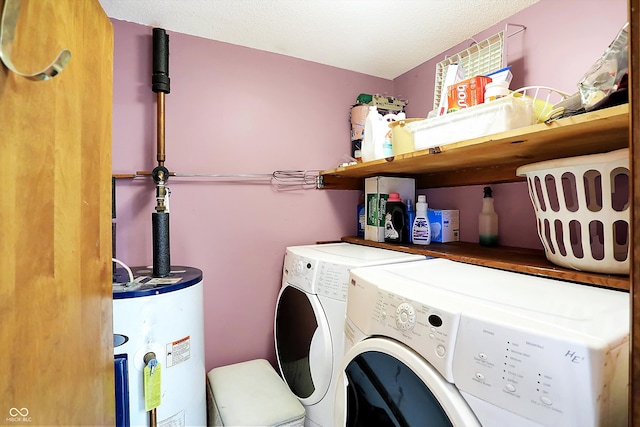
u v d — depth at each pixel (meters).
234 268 1.76
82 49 0.63
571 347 0.49
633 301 0.40
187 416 1.19
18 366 0.44
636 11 0.40
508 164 1.42
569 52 1.26
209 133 1.70
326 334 1.28
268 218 1.84
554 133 0.85
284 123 1.89
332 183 2.00
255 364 1.71
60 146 0.55
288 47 1.80
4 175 0.42
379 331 0.83
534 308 0.65
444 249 1.43
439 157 1.24
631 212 0.41
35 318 0.48
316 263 1.38
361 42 1.74
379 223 1.76
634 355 0.40
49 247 0.52
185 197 1.64
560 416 0.48
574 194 0.89
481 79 1.17
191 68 1.65
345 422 0.97
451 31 1.63
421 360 0.69
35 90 0.49
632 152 0.40
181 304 1.17
